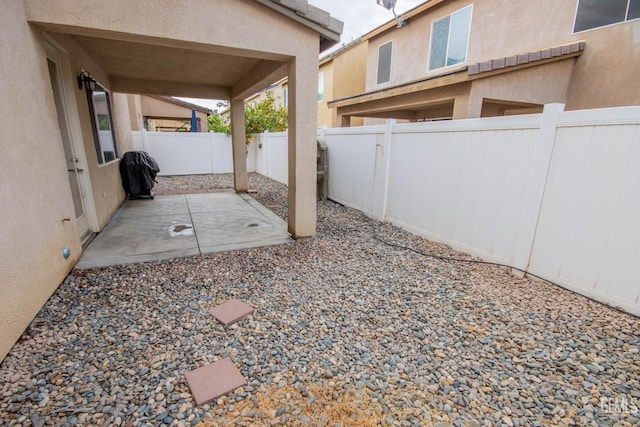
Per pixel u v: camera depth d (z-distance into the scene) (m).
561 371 2.12
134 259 3.85
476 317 2.76
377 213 5.99
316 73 4.24
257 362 2.18
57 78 4.01
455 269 3.78
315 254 4.21
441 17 8.71
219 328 2.55
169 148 12.00
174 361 2.16
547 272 3.35
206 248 4.30
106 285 3.18
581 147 2.94
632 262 2.69
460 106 5.66
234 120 8.31
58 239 3.08
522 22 7.08
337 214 6.43
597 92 6.14
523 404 1.86
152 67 5.88
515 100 5.78
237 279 3.43
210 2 3.44
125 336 2.40
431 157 4.68
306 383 2.00
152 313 2.72
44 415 1.71
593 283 2.98
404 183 5.29
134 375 2.01
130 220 5.71
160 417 1.72
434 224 4.75
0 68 2.26
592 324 2.62
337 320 2.70
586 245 2.99
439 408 1.83
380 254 4.26
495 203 3.80
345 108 9.38
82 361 2.12
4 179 2.20
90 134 4.84
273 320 2.68
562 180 3.12
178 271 3.58
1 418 1.67
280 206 7.16
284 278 3.48
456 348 2.36
